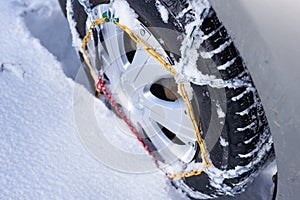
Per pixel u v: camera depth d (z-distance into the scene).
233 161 1.03
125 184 1.33
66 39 1.82
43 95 1.56
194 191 1.26
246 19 0.80
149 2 1.04
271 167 1.15
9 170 1.30
